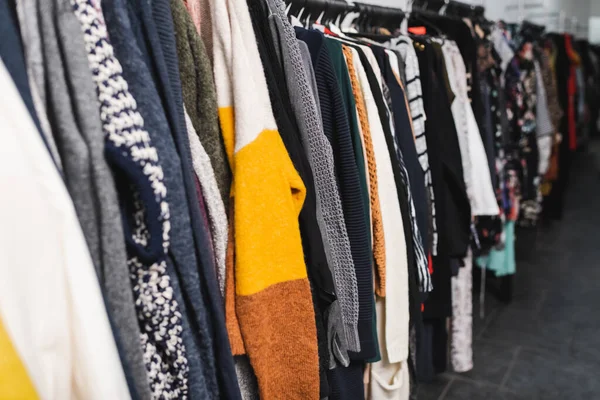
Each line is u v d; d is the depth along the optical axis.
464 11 1.97
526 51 2.29
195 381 0.59
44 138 0.44
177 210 0.55
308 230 0.79
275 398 0.73
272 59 0.79
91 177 0.48
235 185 0.67
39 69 0.47
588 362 1.91
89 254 0.46
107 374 0.45
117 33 0.52
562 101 3.28
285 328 0.73
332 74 0.91
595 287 2.62
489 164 1.75
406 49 1.29
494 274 2.54
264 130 0.69
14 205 0.40
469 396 1.72
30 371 0.41
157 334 0.56
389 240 1.06
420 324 1.21
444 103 1.37
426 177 1.31
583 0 5.18
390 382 1.17
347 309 0.92
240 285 0.67
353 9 1.27
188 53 0.65
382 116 1.06
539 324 2.24
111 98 0.49
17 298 0.41
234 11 0.69
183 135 0.59
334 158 0.94
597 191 4.84
